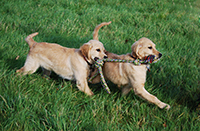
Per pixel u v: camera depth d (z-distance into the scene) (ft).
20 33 16.43
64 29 17.75
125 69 10.24
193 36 18.33
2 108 9.20
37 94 10.25
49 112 9.26
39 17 19.48
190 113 10.10
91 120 9.18
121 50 15.29
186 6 26.78
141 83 10.14
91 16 20.83
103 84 10.41
